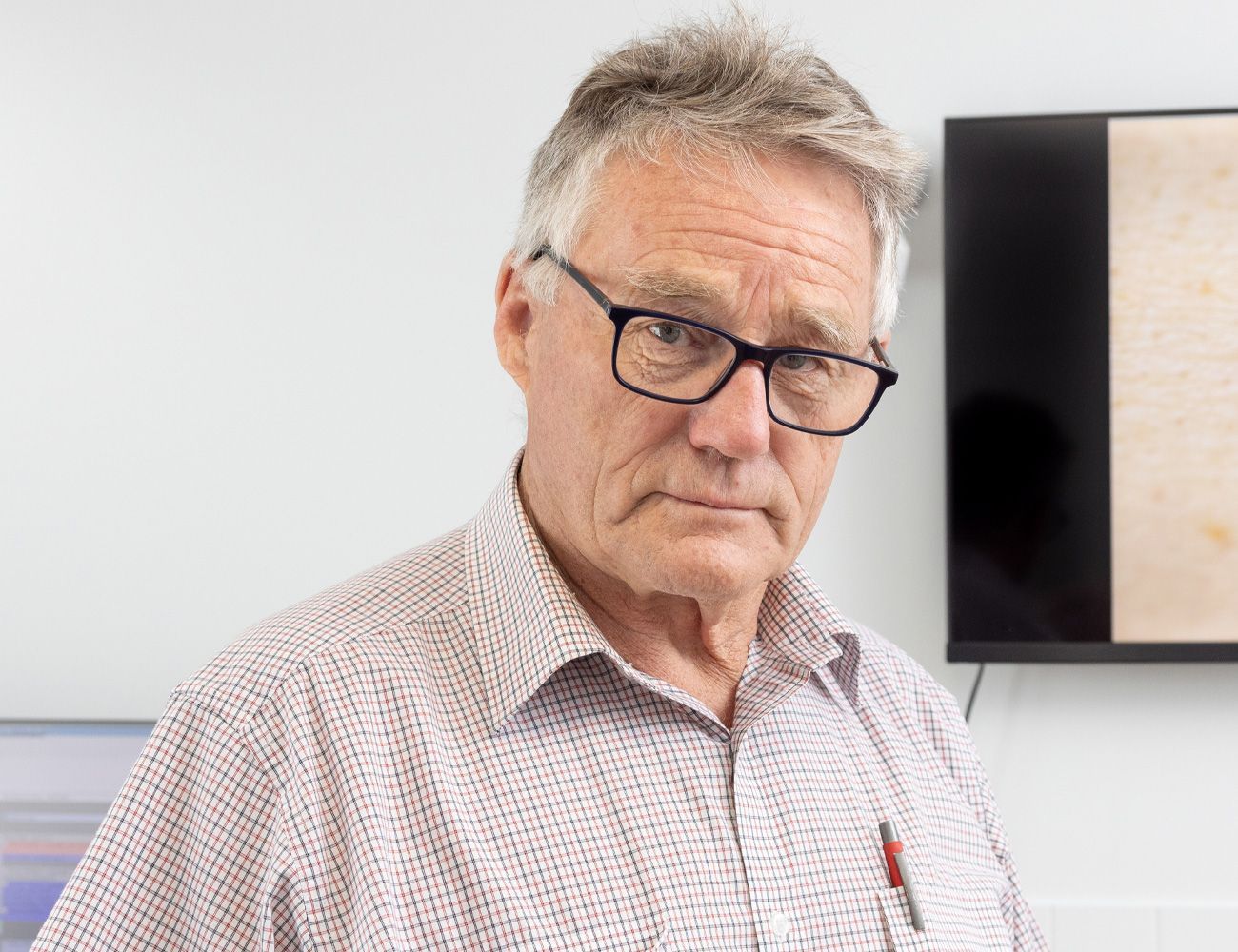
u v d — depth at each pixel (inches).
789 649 30.6
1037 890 61.8
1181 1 63.3
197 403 64.9
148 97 65.6
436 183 65.4
